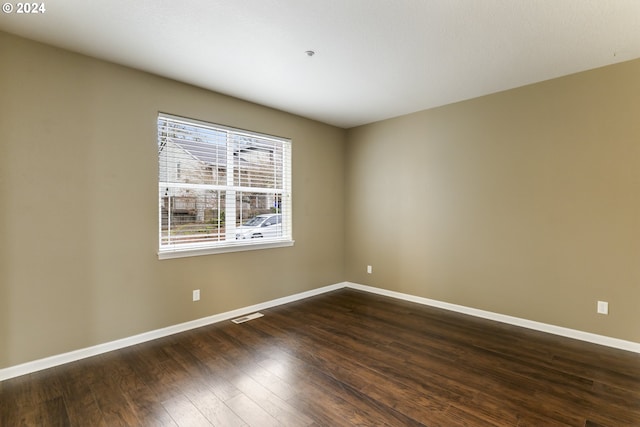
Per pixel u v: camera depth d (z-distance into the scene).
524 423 1.79
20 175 2.29
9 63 2.24
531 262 3.18
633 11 1.97
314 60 2.67
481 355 2.61
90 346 2.59
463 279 3.67
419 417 1.83
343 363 2.48
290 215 4.15
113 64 2.69
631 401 1.99
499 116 3.37
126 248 2.78
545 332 3.09
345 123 4.61
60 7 1.95
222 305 3.45
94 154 2.61
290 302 4.13
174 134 3.10
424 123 3.98
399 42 2.38
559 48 2.45
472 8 1.96
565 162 2.97
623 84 2.68
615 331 2.74
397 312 3.71
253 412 1.88
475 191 3.56
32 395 2.05
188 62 2.70
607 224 2.77
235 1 1.90
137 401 1.99
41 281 2.38
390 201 4.36
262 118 3.80
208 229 3.36
